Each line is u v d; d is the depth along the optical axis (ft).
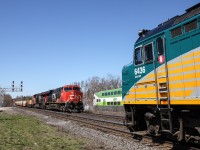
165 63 38.73
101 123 77.77
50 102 186.19
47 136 50.90
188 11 36.81
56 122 85.25
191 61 33.99
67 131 61.41
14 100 459.73
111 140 48.11
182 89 35.29
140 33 47.21
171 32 38.06
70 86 154.71
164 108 38.52
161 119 39.55
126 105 51.47
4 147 39.29
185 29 35.45
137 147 41.14
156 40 41.27
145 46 44.32
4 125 67.82
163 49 39.45
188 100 34.06
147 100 43.24
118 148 40.96
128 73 49.85
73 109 152.35
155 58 41.47
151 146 41.50
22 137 48.73
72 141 45.91
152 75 42.09
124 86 51.42
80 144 43.37
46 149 38.60
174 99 36.65
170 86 37.65
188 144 39.73
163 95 39.19
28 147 39.91
